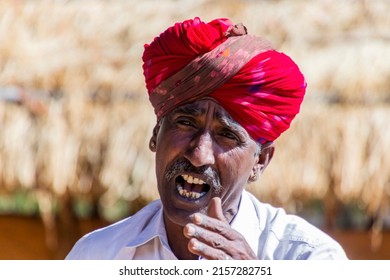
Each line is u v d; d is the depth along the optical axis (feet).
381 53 42.34
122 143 41.68
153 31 44.16
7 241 44.62
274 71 19.58
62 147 41.83
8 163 41.96
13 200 44.32
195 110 19.22
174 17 44.73
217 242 18.66
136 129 41.81
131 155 41.60
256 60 19.44
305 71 41.91
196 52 19.39
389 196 40.91
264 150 20.61
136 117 41.96
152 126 41.73
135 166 41.45
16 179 41.98
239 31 19.71
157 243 21.07
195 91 19.26
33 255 44.47
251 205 21.07
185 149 19.26
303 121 41.06
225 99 19.27
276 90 19.71
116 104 42.27
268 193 40.73
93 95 42.52
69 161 41.83
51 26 44.88
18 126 42.11
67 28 44.78
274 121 19.85
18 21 44.96
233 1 45.03
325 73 41.83
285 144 40.88
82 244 22.50
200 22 19.74
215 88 19.26
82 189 41.98
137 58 43.24
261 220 20.99
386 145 40.57
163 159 19.53
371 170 40.63
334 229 42.57
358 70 41.65
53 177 41.83
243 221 20.59
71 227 43.86
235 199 20.13
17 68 43.01
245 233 20.53
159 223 20.95
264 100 19.56
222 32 19.56
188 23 19.71
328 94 41.57
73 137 41.96
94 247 22.18
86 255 22.24
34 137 42.11
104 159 41.73
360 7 44.88
